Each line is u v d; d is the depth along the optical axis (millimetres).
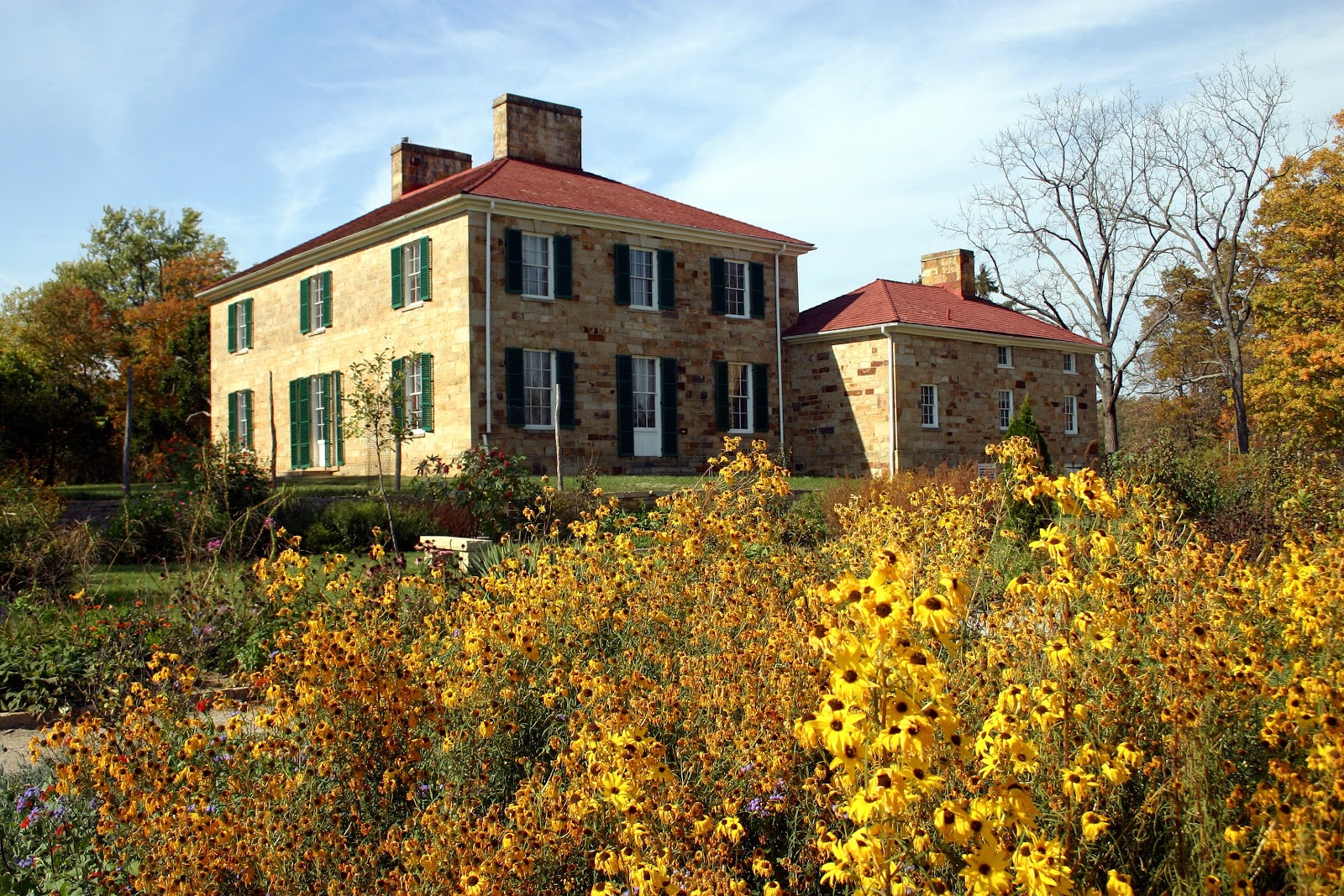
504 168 23641
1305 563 5027
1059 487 4023
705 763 3801
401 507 13852
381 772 4090
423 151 28609
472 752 4293
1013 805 2748
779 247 26297
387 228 22594
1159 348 43375
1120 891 2795
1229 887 2912
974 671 3939
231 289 29141
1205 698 3373
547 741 4535
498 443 20828
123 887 3660
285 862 3471
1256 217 32594
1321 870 2631
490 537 13648
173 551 11922
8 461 22062
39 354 38875
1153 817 3336
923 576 4953
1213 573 4840
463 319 20719
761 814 3738
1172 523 6000
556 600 5469
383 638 4574
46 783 4609
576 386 22297
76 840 4023
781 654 4332
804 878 3488
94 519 13938
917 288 29406
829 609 4359
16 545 10055
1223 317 32844
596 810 3477
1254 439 28828
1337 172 31094
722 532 5926
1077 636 3836
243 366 28688
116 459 32125
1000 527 6277
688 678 4469
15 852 4137
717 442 24844
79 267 45312
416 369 22078
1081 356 31375
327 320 25078
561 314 22094
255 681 4773
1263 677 3730
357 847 3652
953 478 15227
